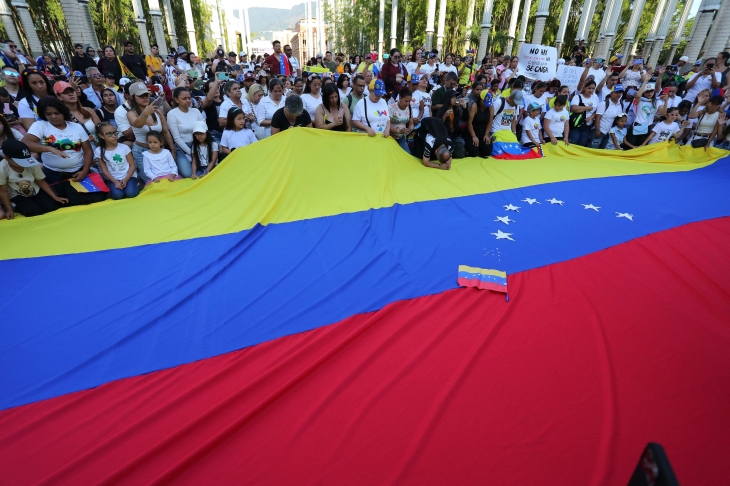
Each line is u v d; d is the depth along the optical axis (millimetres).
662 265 3775
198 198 4953
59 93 4844
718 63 9258
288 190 4941
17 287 3250
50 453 1941
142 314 2965
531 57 9422
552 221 4699
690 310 3104
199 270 3502
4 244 3857
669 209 5109
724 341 2738
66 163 4738
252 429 2070
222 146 5852
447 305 3107
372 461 1913
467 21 25781
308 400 2254
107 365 2500
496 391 2312
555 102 7598
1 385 2330
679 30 28422
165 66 11914
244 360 2535
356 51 47031
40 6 20656
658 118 8977
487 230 4426
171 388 2344
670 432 2059
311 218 4574
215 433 2043
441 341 2713
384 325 2877
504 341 2725
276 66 11438
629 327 2875
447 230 4410
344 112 6309
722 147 7582
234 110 5652
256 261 3715
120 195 5086
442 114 6980
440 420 2117
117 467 1861
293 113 5328
